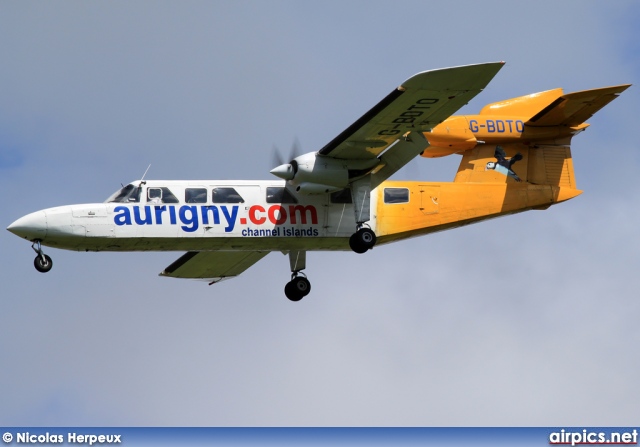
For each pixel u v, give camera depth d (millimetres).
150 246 87125
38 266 85375
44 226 84250
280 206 88125
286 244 89125
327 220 88625
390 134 83375
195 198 87062
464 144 92750
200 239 86875
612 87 87375
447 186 92312
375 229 90188
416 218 91125
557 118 92500
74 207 85375
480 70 75312
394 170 88750
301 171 85562
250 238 87500
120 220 85438
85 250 86812
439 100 78688
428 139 92188
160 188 86812
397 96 77750
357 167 86750
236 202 87500
